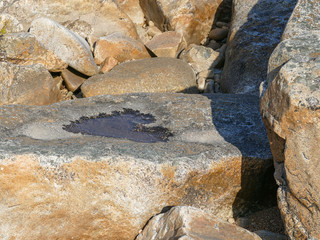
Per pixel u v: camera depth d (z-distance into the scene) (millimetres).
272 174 3383
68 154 2861
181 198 3061
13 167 2771
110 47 6559
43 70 5305
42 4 6934
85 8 7199
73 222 2900
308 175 2385
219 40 7375
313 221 2404
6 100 5027
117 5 7367
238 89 5574
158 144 3252
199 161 3066
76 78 6125
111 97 4383
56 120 3754
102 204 2895
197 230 2623
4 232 2793
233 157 3197
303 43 2861
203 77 6266
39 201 2836
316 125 2320
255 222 3307
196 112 4008
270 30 5852
